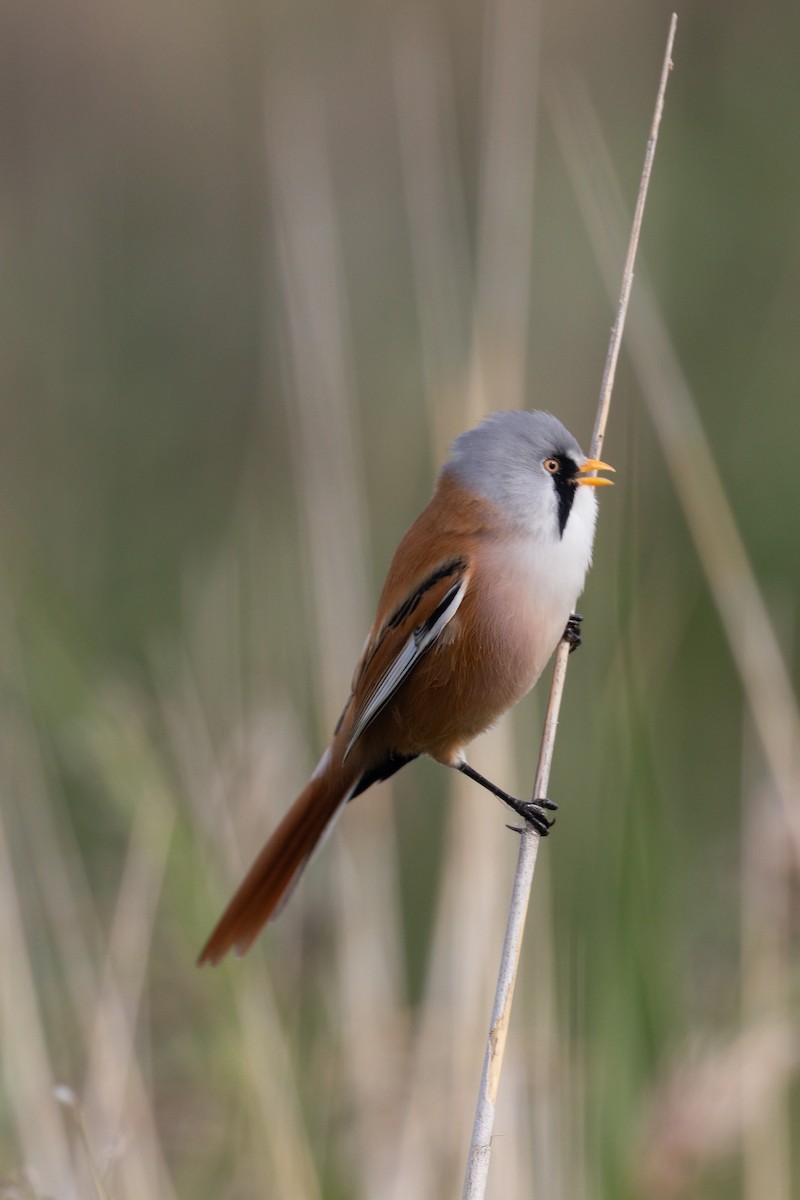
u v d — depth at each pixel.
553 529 8.28
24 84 17.72
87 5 17.95
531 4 10.14
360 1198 8.50
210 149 17.62
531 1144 8.27
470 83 17.12
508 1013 7.15
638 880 7.96
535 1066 8.32
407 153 10.41
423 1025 8.84
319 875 9.67
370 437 13.97
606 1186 7.71
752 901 8.82
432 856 11.35
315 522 10.30
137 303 16.50
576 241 14.81
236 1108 8.61
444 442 9.90
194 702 9.86
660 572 11.10
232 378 16.05
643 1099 7.80
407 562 8.52
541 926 8.84
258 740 9.92
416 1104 8.59
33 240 16.73
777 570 13.41
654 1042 7.92
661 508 12.27
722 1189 8.69
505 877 9.28
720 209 15.23
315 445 10.44
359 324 15.41
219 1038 8.46
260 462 13.55
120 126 17.72
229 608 10.89
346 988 9.13
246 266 16.64
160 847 8.96
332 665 10.09
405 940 11.05
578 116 9.41
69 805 10.72
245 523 11.88
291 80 16.86
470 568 8.27
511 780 9.30
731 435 14.20
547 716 8.08
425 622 8.31
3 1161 8.28
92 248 16.70
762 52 15.95
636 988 7.91
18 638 9.87
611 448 12.61
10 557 10.29
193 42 17.89
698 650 12.04
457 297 10.43
